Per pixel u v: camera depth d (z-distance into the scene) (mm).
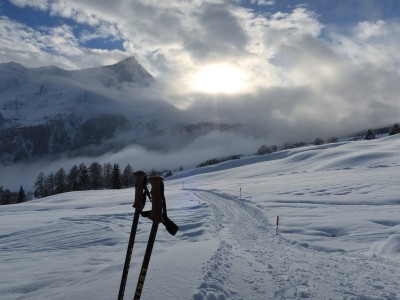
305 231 18953
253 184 49625
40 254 13828
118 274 6238
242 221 23250
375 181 38062
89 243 16156
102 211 31094
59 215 29234
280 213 25016
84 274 7520
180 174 122938
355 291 5812
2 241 17688
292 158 86250
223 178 79438
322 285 6016
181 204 33156
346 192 33406
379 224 19375
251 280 5855
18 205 45062
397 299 5602
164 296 4492
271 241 17078
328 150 87438
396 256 12266
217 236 17484
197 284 4891
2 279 8031
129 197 47844
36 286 6758
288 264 8266
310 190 36625
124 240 16453
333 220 20812
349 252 14359
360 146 85312
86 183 107125
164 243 15773
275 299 5027
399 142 81062
